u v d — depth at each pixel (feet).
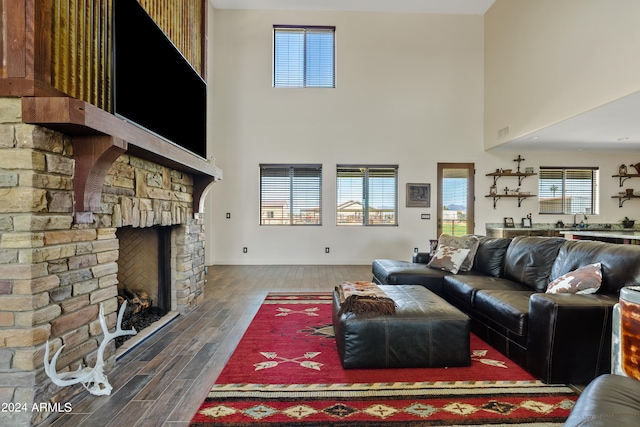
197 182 11.74
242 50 20.77
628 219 21.65
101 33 6.57
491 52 20.36
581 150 21.09
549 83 15.51
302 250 20.89
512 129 18.31
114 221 7.07
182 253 10.91
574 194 21.75
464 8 20.62
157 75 8.20
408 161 21.11
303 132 20.88
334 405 5.66
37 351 5.05
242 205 20.77
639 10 11.27
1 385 4.98
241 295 13.28
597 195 21.70
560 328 6.21
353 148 20.98
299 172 20.98
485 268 11.52
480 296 8.66
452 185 21.29
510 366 7.15
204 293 13.58
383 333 7.00
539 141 18.66
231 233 20.75
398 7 20.53
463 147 21.25
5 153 4.93
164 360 7.40
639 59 11.28
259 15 20.79
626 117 14.25
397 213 21.15
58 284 5.46
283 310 11.23
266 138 20.84
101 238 6.60
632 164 21.63
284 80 21.17
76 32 5.89
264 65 20.85
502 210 21.44
